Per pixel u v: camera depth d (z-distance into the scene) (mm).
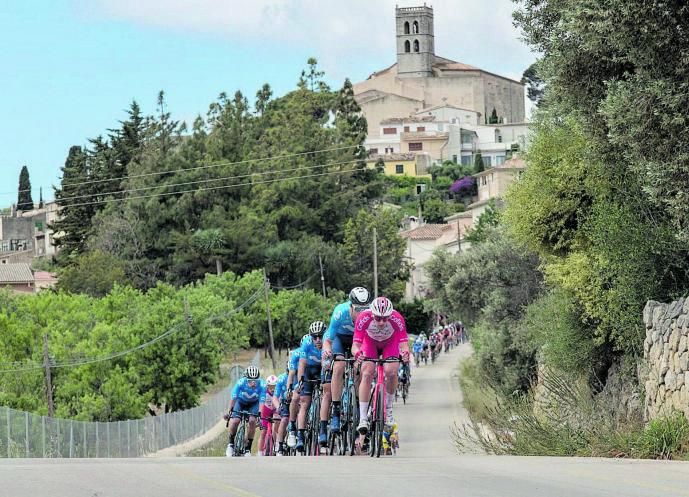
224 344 99500
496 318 60531
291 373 27750
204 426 72250
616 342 31594
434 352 118875
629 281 29750
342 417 23266
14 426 49094
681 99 22609
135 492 12922
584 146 32500
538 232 36000
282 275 139500
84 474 14938
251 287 119688
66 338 77688
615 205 30312
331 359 23156
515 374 59094
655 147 23609
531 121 36781
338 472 15844
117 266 136875
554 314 36562
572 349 34406
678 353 24406
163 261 141375
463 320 77750
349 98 174125
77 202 162000
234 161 153375
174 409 85000
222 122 161000
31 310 87250
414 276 178375
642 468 17016
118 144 164500
